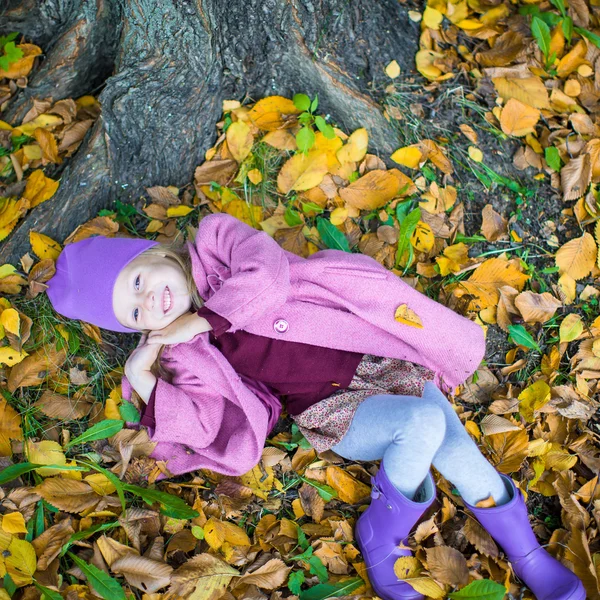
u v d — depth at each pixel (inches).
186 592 78.0
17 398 89.8
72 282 88.4
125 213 103.1
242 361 89.2
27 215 99.2
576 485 91.2
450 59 112.9
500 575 83.0
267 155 107.3
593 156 107.0
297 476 90.9
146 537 83.9
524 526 82.0
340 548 84.8
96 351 95.2
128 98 98.0
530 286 101.6
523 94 111.3
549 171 108.7
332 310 88.6
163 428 86.6
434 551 81.0
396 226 103.3
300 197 106.0
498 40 115.7
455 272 99.5
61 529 81.4
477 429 93.2
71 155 106.3
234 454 86.3
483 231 104.2
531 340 96.8
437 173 106.4
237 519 87.0
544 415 94.3
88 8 103.0
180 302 88.5
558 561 83.0
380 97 107.7
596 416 95.0
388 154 107.5
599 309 101.2
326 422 88.0
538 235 105.1
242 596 79.6
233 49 102.1
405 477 79.8
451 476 84.0
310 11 100.6
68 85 108.9
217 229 91.3
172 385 89.4
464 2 118.6
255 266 84.3
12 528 78.4
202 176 106.0
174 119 102.0
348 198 104.5
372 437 83.9
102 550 79.8
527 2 121.8
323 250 97.3
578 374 96.1
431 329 88.6
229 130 105.7
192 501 87.9
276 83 106.9
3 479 78.5
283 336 87.4
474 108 110.6
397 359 91.1
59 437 89.2
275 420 92.0
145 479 87.6
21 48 109.8
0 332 89.1
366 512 85.2
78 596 77.0
